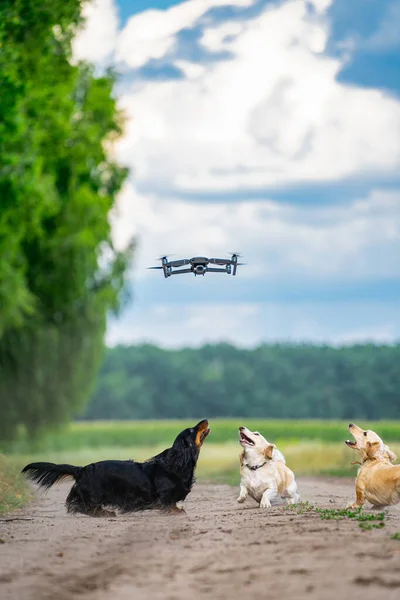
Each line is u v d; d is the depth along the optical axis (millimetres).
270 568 9258
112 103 37688
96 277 39469
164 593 8406
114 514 15336
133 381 145125
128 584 8852
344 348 156000
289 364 151750
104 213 37594
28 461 38188
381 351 154875
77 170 35688
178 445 15672
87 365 39812
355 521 12961
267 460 16234
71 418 43250
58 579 9188
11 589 8734
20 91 28594
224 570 9297
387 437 60906
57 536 12312
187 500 19266
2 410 40781
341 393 150000
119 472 15406
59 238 35969
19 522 14492
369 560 9422
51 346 38625
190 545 11062
